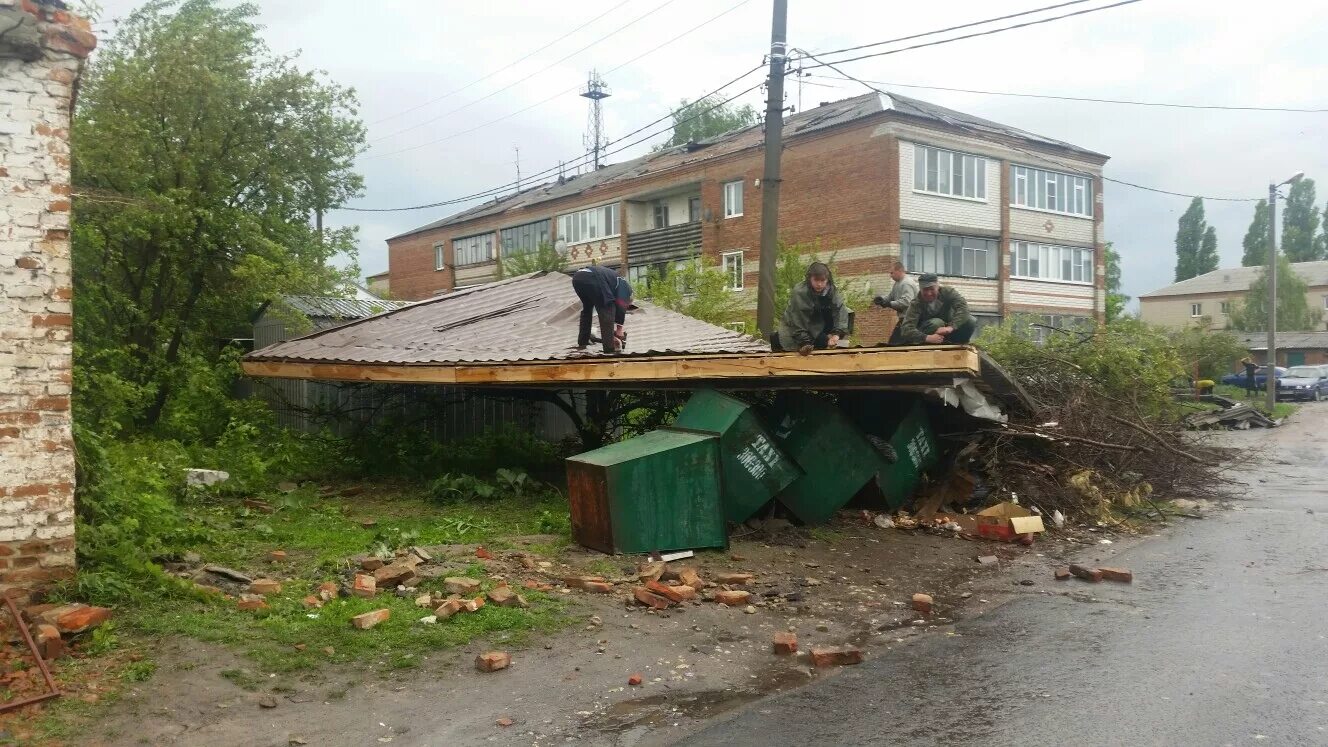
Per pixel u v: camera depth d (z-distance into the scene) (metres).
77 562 6.29
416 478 13.20
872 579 7.96
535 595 6.80
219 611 6.07
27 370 5.82
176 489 10.27
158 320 17.36
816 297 9.94
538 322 14.41
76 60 6.07
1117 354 14.94
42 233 5.88
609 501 7.97
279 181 18.88
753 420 9.00
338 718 4.72
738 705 5.07
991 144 32.22
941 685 5.38
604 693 5.19
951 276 31.47
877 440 10.20
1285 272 66.25
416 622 6.09
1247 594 7.57
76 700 4.68
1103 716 4.86
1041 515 10.77
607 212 40.94
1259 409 31.27
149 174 16.61
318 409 15.59
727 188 35.00
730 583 7.54
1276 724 4.72
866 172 29.70
